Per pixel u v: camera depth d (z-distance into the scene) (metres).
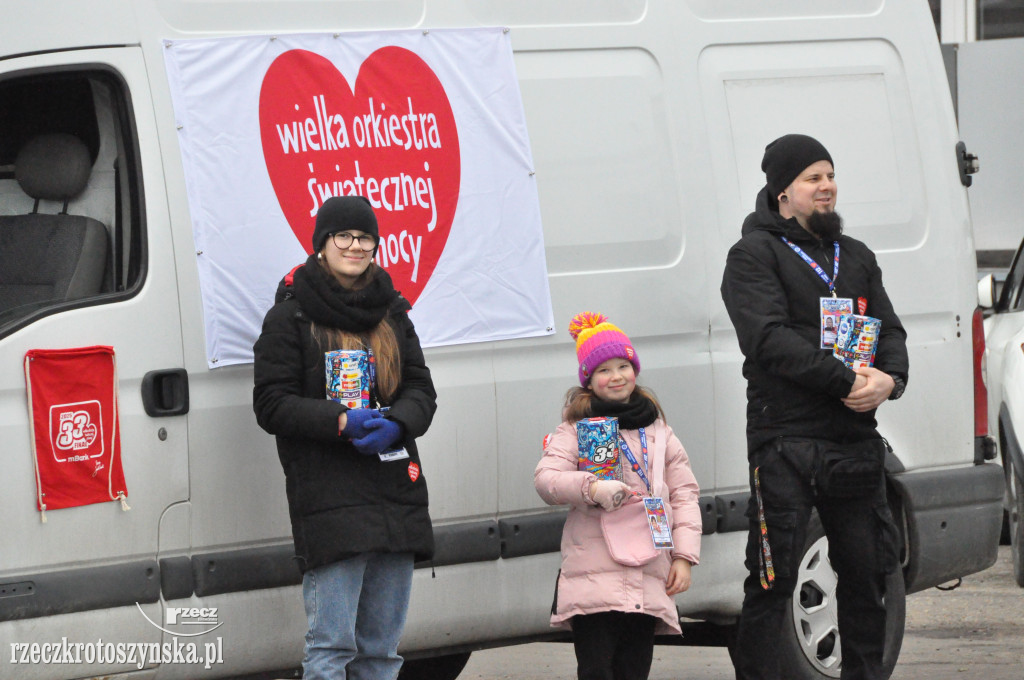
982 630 18.70
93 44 11.77
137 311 11.69
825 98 15.48
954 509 15.62
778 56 15.27
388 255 13.00
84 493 11.35
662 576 12.46
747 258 12.84
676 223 14.48
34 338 11.20
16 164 11.89
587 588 12.31
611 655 12.45
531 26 13.91
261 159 12.42
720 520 14.59
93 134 12.01
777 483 12.76
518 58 13.80
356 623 11.73
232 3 12.45
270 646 12.27
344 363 11.10
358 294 11.27
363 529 11.03
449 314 13.26
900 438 15.52
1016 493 21.11
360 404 11.15
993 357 22.89
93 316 11.48
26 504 11.12
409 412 11.27
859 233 15.53
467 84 13.48
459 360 13.33
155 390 11.75
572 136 13.99
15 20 11.49
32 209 11.93
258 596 12.20
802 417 12.73
